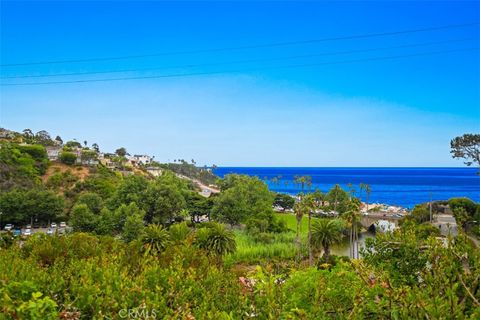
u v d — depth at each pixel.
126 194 96.88
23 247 15.89
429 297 4.57
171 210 96.25
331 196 115.12
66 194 111.31
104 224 78.88
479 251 5.41
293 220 104.81
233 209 93.06
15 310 5.07
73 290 6.70
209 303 7.00
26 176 115.56
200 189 189.88
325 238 55.03
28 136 176.62
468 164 52.97
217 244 49.75
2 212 86.81
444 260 5.12
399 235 6.51
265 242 70.88
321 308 5.06
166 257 11.24
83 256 14.24
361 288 5.06
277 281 6.43
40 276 7.63
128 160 196.38
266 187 115.62
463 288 4.96
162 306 6.31
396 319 4.35
